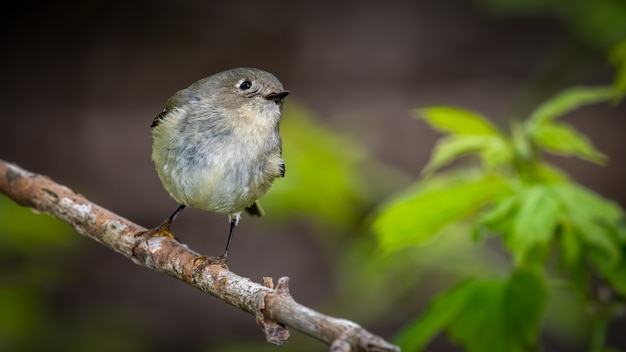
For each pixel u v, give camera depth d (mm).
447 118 6012
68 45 17344
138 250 5840
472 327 5453
